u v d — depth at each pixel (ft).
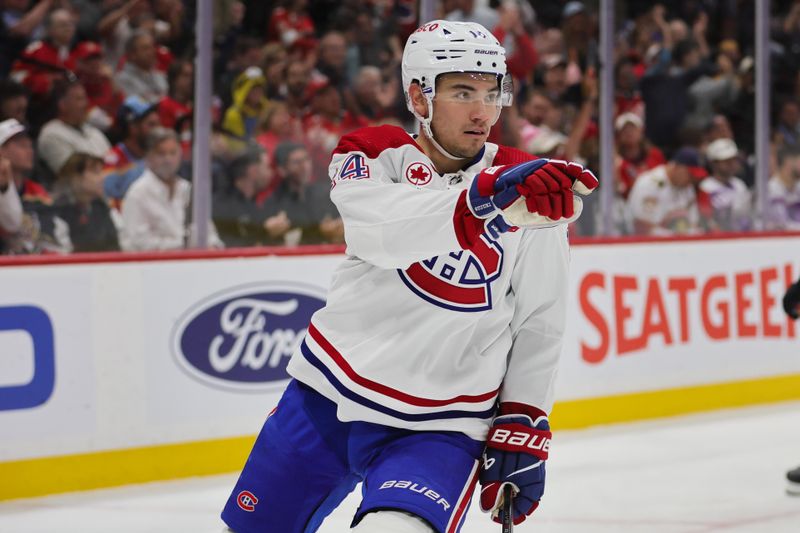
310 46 49.08
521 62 54.44
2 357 36.91
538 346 17.75
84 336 38.47
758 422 51.80
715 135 58.23
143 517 35.32
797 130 60.75
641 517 34.94
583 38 53.78
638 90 56.13
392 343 16.92
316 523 18.13
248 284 41.93
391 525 15.42
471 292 16.76
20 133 40.47
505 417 17.67
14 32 42.60
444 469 16.61
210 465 41.29
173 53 44.60
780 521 34.40
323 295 43.98
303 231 48.21
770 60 58.85
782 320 57.82
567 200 14.42
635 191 56.08
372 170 16.55
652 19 57.21
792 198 60.85
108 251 42.86
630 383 51.80
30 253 41.27
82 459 38.55
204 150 43.65
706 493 38.14
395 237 15.28
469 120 16.80
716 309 55.11
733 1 59.16
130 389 39.45
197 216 43.93
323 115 49.37
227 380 41.60
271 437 17.84
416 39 17.08
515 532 33.12
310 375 17.60
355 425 17.34
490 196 14.61
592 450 45.55
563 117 54.19
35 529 33.91
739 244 55.98
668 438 48.06
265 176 46.70
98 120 43.04
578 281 49.93
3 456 37.04
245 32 47.62
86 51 43.27
